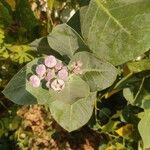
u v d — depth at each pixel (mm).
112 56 283
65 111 309
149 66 335
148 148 372
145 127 351
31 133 481
